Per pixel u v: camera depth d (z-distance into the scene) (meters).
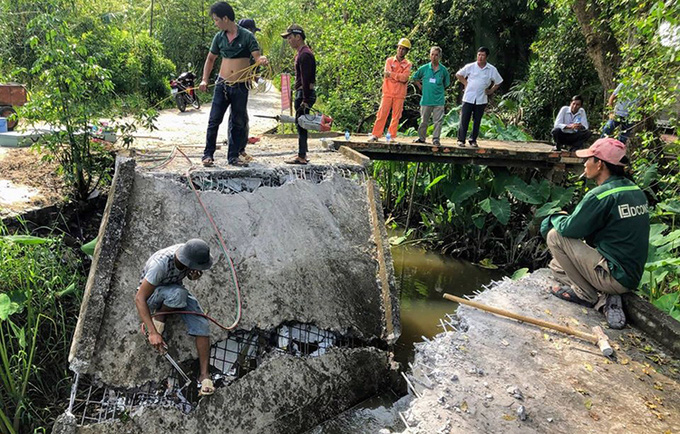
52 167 7.04
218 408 4.18
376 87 13.33
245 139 5.93
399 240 9.47
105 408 3.95
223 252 4.88
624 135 7.88
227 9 5.22
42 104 6.29
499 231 9.35
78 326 3.98
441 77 8.14
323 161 6.42
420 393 3.38
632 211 4.00
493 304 4.35
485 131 10.63
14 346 4.80
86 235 6.30
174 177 5.15
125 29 17.05
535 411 3.14
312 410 4.62
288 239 5.27
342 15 15.34
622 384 3.40
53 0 6.59
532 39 16.23
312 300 5.02
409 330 6.53
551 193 8.53
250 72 5.51
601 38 9.10
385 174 10.60
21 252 5.23
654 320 3.93
